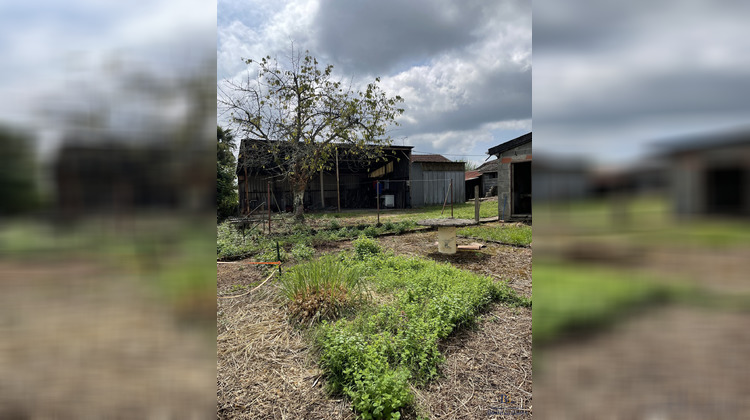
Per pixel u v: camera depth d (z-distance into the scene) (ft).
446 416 7.13
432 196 70.95
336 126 37.76
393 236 31.65
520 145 38.19
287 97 37.06
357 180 80.53
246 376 8.59
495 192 77.00
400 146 64.80
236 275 17.98
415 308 11.46
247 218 34.63
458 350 9.69
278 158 40.22
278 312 12.55
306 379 8.46
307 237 29.25
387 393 7.20
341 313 11.94
